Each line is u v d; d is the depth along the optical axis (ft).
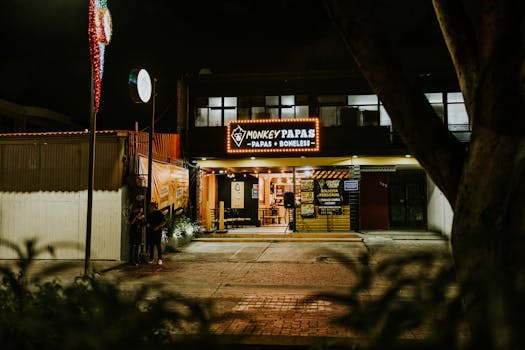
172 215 53.72
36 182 44.88
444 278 7.57
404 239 57.67
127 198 44.32
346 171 64.08
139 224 41.60
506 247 7.83
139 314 8.86
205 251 49.37
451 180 9.15
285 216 79.00
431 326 7.23
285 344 15.56
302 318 23.24
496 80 8.09
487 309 6.43
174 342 8.84
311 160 63.41
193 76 64.75
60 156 44.83
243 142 61.05
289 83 64.39
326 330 20.98
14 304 9.54
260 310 24.97
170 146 57.88
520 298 6.28
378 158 63.00
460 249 8.11
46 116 120.16
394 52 9.59
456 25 9.76
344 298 8.18
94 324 8.40
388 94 9.54
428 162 9.50
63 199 44.52
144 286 9.79
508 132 8.00
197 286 31.83
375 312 7.64
